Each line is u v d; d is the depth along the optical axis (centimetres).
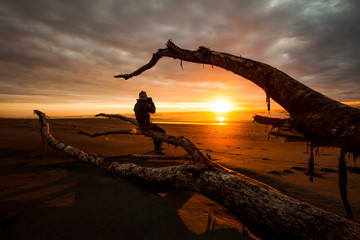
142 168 278
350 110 132
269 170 375
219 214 204
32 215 184
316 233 130
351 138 122
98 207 206
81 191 250
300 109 158
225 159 476
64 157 453
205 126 1564
